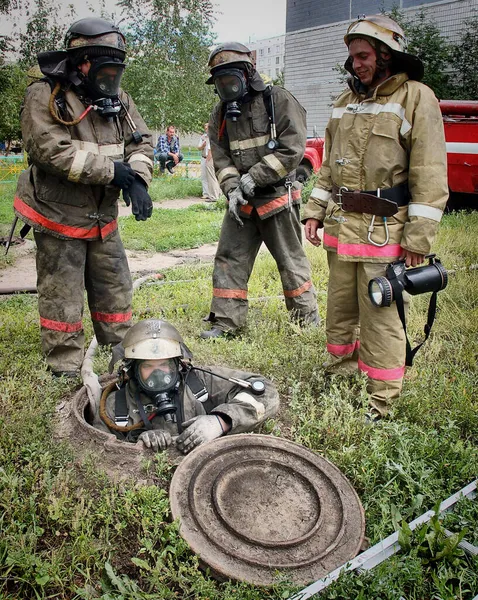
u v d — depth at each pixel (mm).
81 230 4441
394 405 4086
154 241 10477
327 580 2619
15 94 17906
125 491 3148
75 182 4277
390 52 3682
